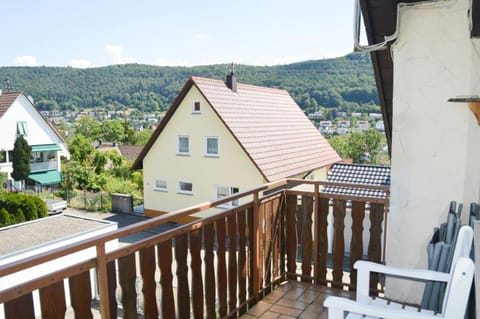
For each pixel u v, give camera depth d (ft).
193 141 47.26
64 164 80.59
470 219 6.80
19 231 28.81
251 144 43.60
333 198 10.62
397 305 6.52
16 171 72.08
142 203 58.70
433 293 6.91
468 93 7.43
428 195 8.03
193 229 7.58
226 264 8.82
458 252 5.71
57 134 83.56
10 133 74.59
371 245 10.21
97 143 136.67
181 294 7.32
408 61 7.95
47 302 4.80
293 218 11.27
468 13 7.22
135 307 6.13
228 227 8.81
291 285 11.07
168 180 50.19
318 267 11.03
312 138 54.85
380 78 10.54
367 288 6.68
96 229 29.04
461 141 7.61
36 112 79.10
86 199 59.88
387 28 8.86
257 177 42.73
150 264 6.49
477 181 7.36
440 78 7.68
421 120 7.95
